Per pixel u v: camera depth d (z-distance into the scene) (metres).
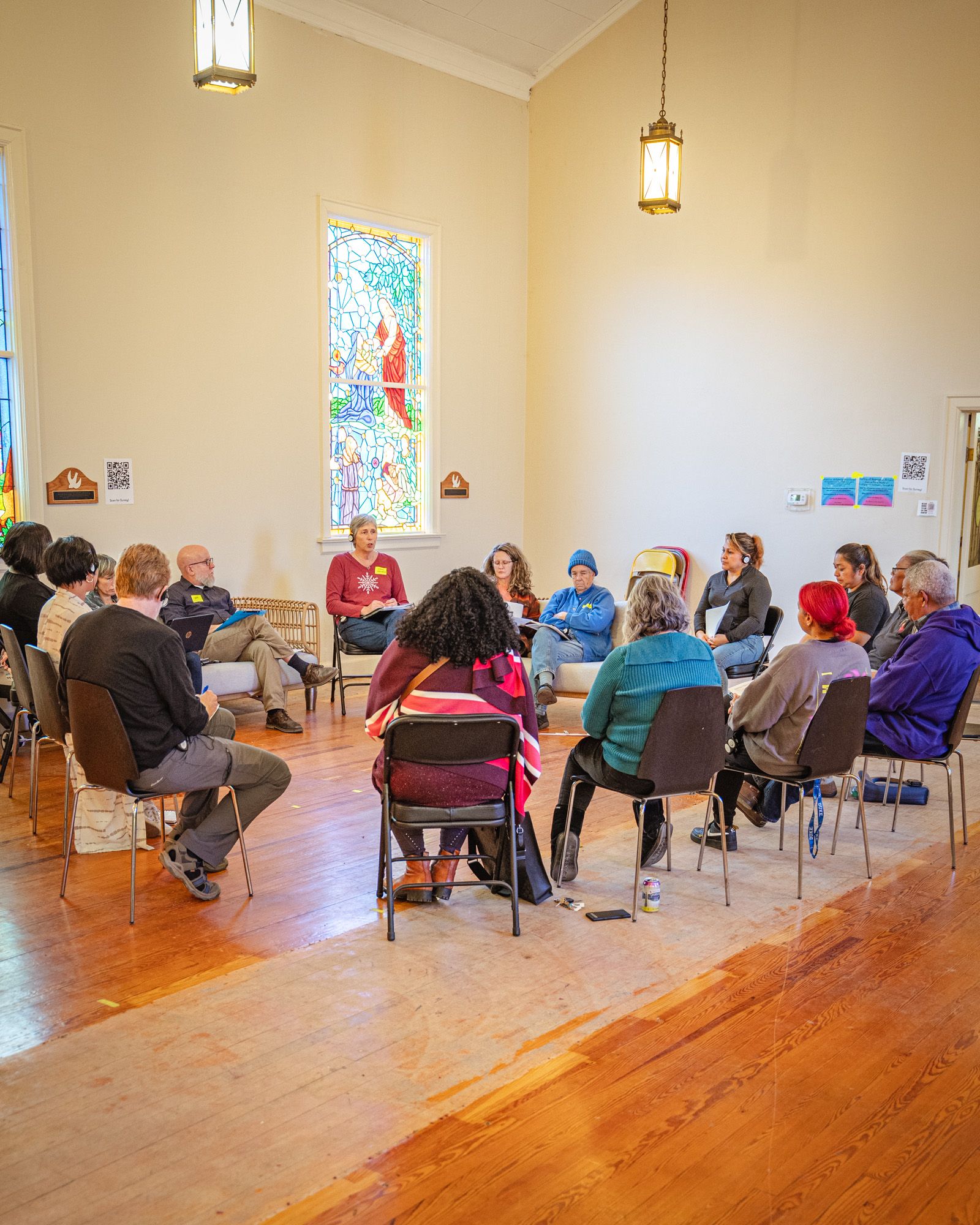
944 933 3.14
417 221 7.37
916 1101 2.25
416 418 7.65
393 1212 1.88
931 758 3.71
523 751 3.16
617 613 5.80
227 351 6.34
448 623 2.99
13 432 5.46
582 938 3.08
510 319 8.22
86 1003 2.65
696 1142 2.10
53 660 3.80
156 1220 1.86
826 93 6.63
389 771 2.99
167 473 6.11
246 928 3.12
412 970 2.85
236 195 6.29
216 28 3.80
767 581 5.89
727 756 3.67
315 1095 2.25
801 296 6.86
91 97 5.57
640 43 7.43
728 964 2.91
